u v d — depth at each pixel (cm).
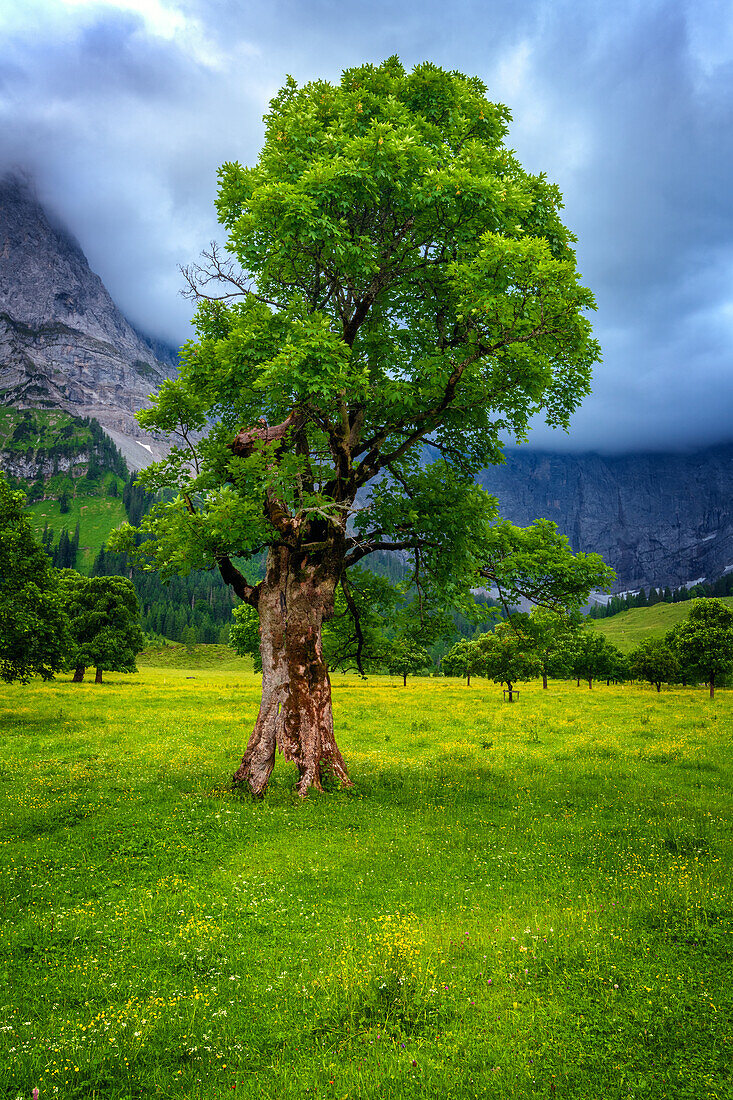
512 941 821
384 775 1980
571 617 1977
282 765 1977
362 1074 562
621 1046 592
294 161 1521
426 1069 567
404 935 854
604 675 9256
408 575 2144
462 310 1397
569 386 1733
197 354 1677
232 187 1658
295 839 1312
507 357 1478
